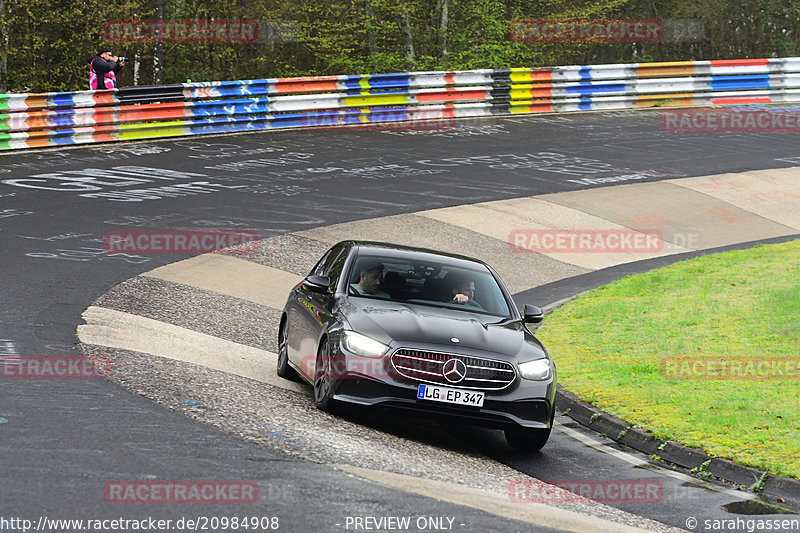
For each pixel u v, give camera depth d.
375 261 10.91
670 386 11.96
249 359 12.17
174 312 14.05
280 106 31.47
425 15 48.09
